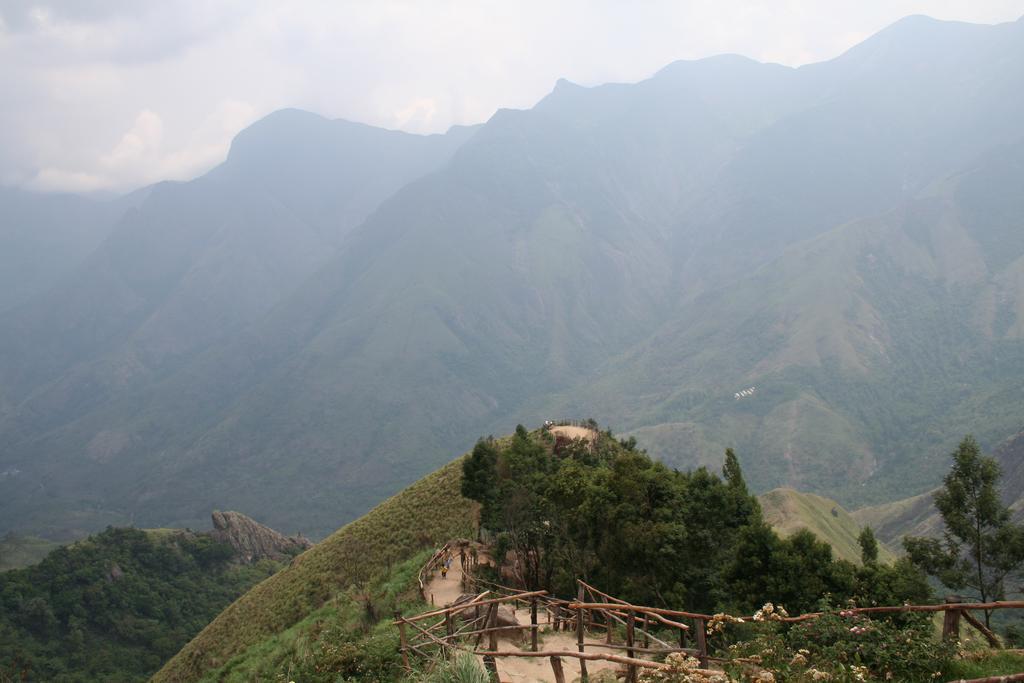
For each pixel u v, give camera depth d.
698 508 29.06
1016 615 32.56
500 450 46.72
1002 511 26.44
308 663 17.09
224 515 132.75
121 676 89.25
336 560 53.41
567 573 30.73
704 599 28.16
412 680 12.19
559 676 10.35
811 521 86.00
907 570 24.06
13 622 92.25
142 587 105.50
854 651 10.73
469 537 44.84
